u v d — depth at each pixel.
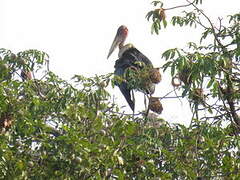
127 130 13.82
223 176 14.38
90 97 14.30
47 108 14.20
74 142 13.19
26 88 14.08
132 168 13.79
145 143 14.09
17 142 13.61
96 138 13.88
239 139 14.45
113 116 14.60
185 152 14.30
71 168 13.16
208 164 14.33
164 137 14.51
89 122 14.17
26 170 13.27
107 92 14.41
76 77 14.48
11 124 13.57
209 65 14.20
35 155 13.57
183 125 14.60
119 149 13.64
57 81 14.62
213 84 14.38
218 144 14.53
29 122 13.58
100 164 13.25
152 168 13.75
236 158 14.53
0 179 13.05
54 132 14.17
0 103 13.58
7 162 13.08
